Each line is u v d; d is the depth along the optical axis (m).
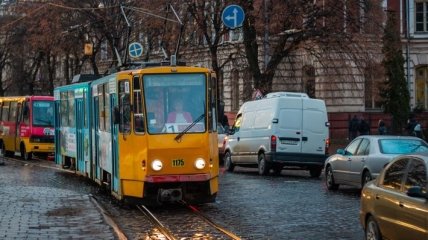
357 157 18.56
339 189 20.41
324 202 16.95
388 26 41.16
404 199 8.95
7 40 54.62
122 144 15.81
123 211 15.58
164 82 15.47
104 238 11.45
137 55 34.34
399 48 42.62
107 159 17.70
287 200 17.38
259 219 14.03
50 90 55.38
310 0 33.88
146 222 13.80
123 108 15.84
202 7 35.03
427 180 8.53
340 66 36.28
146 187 15.12
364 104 46.72
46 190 19.28
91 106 20.52
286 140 25.25
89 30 45.88
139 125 15.25
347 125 46.31
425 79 49.88
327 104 46.12
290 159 25.16
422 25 49.84
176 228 12.93
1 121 40.34
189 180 15.15
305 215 14.61
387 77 42.56
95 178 19.94
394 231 9.20
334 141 45.53
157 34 38.56
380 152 17.72
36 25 45.78
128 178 15.56
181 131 15.23
